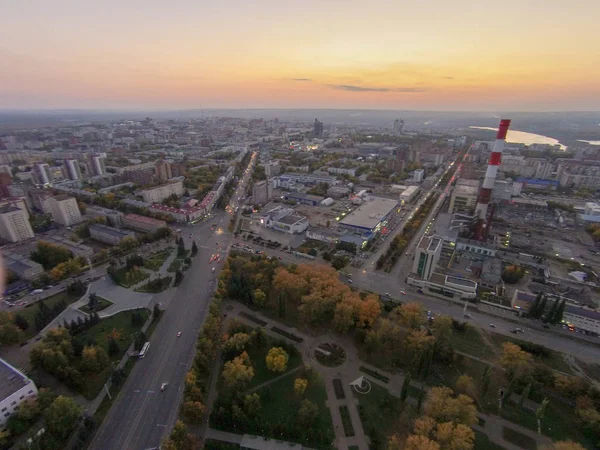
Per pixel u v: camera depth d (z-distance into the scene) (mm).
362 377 181625
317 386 175500
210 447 143250
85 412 158250
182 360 192375
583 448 131875
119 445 144000
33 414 150000
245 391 172125
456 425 146500
